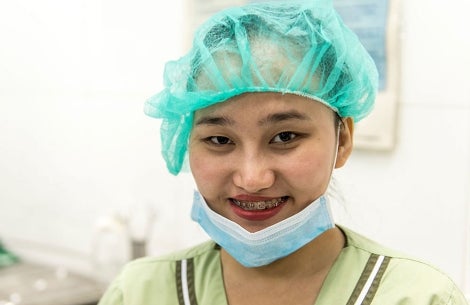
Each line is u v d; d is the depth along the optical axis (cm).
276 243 82
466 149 121
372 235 135
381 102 131
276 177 79
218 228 86
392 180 132
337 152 88
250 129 78
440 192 125
